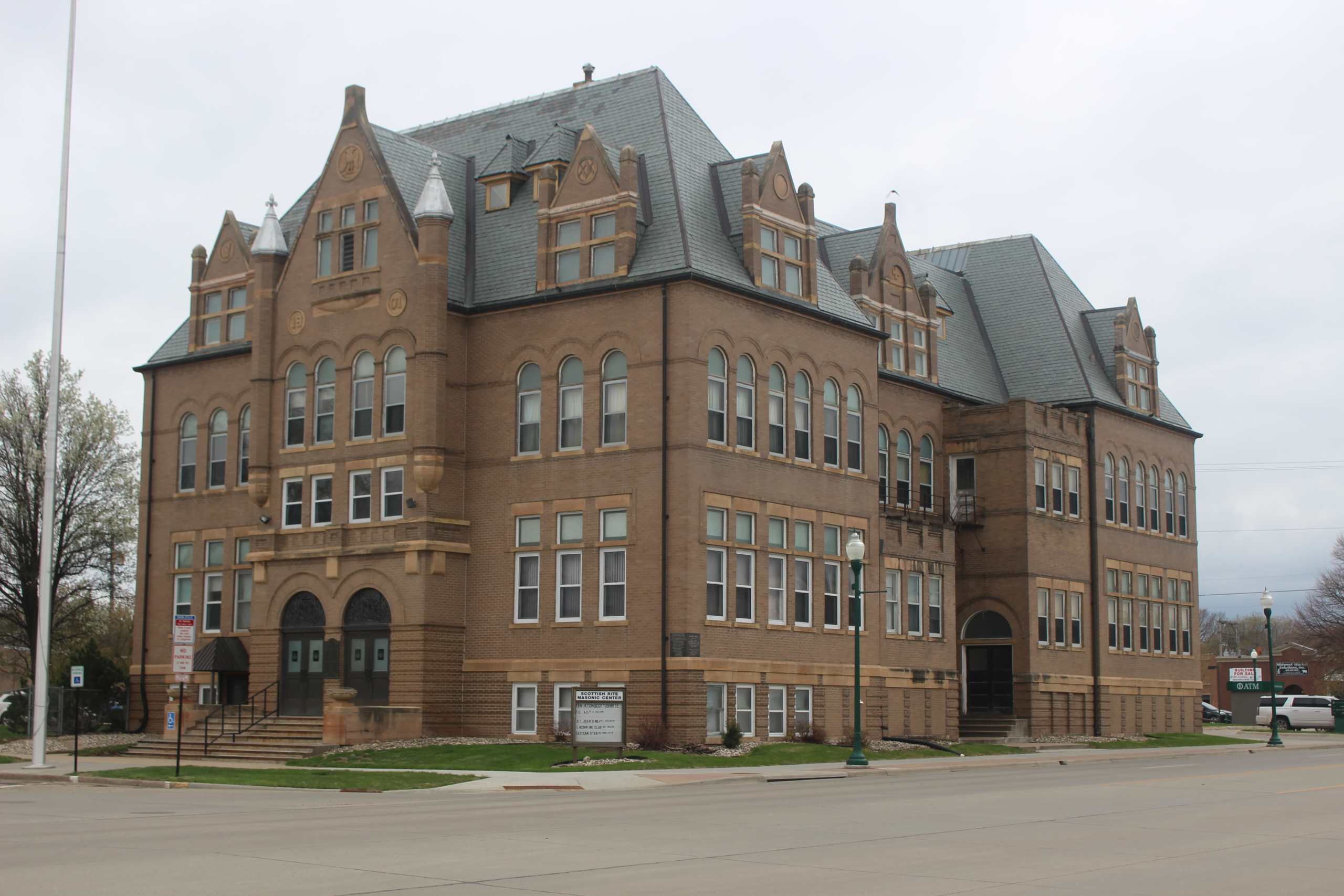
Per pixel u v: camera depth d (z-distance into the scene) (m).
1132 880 15.52
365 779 31.78
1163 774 36.28
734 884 14.91
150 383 53.00
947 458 56.56
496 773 33.12
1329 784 31.80
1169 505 65.38
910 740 45.91
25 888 14.52
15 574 60.97
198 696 49.50
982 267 65.06
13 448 60.81
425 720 41.62
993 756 44.47
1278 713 78.69
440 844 18.69
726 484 41.47
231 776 33.41
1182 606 65.56
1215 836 20.30
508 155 46.72
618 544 40.94
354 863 16.58
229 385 50.53
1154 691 62.34
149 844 18.77
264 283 46.78
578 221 43.22
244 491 49.56
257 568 45.50
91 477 62.97
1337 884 15.24
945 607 52.12
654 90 46.81
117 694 52.78
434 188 43.59
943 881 15.35
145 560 51.97
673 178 43.50
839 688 45.31
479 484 43.66
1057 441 57.16
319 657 44.03
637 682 40.06
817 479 45.31
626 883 14.98
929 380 55.75
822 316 45.75
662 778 32.12
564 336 42.69
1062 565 56.75
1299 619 135.25
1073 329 62.06
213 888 14.47
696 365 40.72
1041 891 14.62
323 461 44.91
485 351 44.19
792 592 43.84
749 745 40.38
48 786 33.25
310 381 45.66
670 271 40.88
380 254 44.38
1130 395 62.69
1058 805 25.53
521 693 42.22
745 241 43.38
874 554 47.53
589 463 41.75
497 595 42.81
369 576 43.03
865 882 15.17
